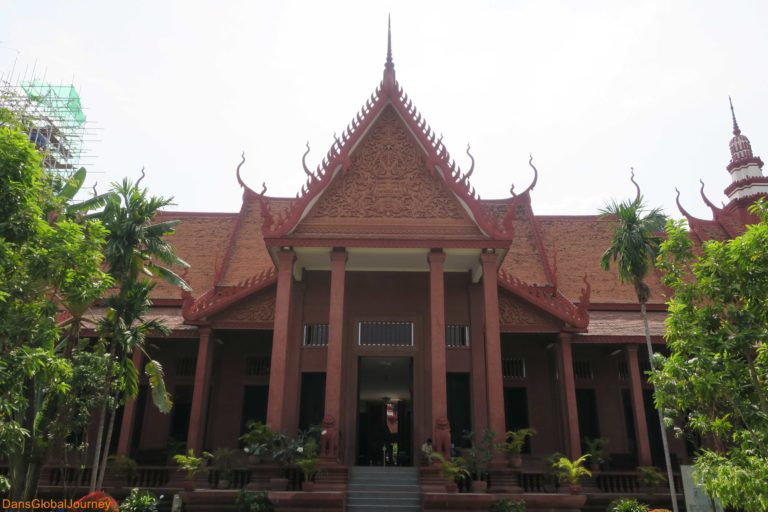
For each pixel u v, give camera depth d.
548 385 24.59
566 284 28.91
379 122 21.98
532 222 30.41
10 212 11.09
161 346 25.31
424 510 16.00
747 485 9.46
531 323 22.77
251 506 15.92
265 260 28.77
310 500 16.03
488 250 20.33
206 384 22.22
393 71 22.42
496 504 16.09
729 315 10.81
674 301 11.66
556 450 23.61
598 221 32.12
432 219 20.67
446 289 23.19
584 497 16.77
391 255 21.05
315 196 20.61
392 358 23.84
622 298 28.25
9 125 13.18
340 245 20.00
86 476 20.27
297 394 21.38
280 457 17.03
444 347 18.95
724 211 33.91
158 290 27.62
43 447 16.89
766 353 10.23
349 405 21.17
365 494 16.95
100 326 18.25
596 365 25.53
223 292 23.19
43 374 12.01
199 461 18.14
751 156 34.41
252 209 31.25
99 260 13.37
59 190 19.27
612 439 24.41
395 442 29.92
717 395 10.70
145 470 20.64
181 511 17.31
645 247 19.06
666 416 18.86
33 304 11.97
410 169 21.38
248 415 24.53
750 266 10.36
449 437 17.78
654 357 16.95
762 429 10.02
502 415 18.70
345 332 22.14
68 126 44.22
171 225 19.33
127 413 21.78
